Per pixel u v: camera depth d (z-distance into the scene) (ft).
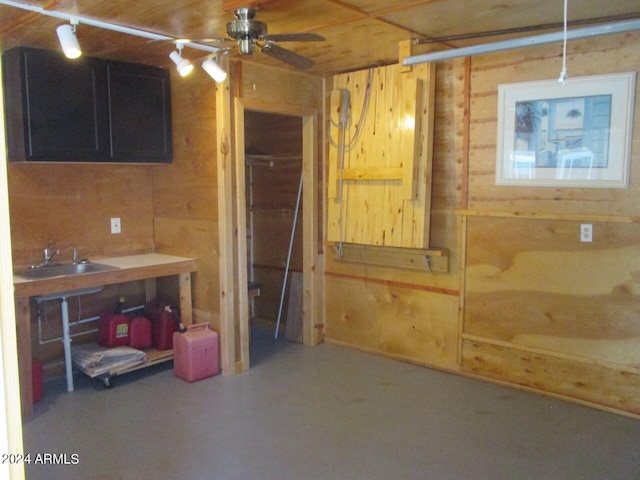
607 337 11.19
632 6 9.47
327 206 15.57
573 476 8.84
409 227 13.21
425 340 13.99
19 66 11.23
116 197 14.46
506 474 8.91
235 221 13.35
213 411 11.35
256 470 9.03
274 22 10.24
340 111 14.33
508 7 9.46
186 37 11.05
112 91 12.73
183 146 13.88
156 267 13.14
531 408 11.48
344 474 8.91
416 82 12.66
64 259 13.51
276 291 17.43
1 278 2.42
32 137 11.44
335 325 15.99
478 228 12.75
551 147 11.53
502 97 12.09
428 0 9.07
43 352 13.17
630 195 10.68
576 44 11.04
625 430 10.46
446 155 13.12
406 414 11.21
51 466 9.11
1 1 8.76
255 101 13.48
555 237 11.66
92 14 9.52
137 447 9.80
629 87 10.48
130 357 13.00
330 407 11.56
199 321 14.12
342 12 9.67
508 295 12.45
